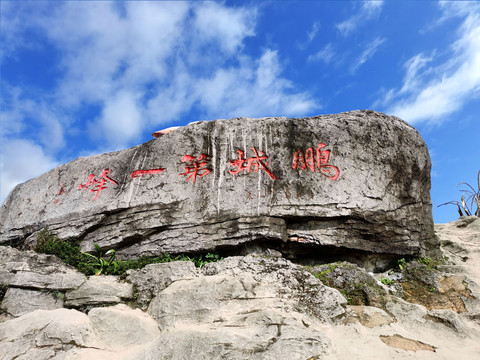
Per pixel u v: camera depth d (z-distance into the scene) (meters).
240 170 9.36
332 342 5.98
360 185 8.80
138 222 9.43
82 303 7.57
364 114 9.59
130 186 10.01
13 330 6.34
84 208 10.18
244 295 6.89
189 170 9.73
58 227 10.23
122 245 9.56
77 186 10.80
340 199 8.67
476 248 10.16
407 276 8.48
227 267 7.84
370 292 7.41
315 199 8.73
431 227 9.52
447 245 10.55
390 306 7.22
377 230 8.63
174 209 9.34
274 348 5.76
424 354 5.87
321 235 8.62
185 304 6.91
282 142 9.45
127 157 10.63
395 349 5.96
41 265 8.24
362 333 6.36
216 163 9.59
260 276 7.48
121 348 6.31
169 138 10.29
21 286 7.77
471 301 7.55
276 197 8.87
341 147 9.17
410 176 9.15
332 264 8.17
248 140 9.64
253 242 8.73
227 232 8.79
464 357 5.73
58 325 6.32
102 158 11.04
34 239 10.10
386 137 9.28
